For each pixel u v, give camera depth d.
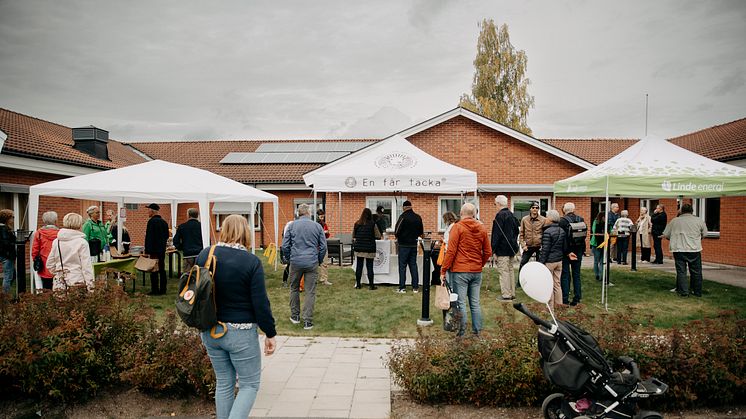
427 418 4.11
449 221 8.91
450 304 6.15
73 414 4.24
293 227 7.11
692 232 9.25
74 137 17.62
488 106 29.89
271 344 3.42
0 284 10.80
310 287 7.08
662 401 4.27
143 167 9.62
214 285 3.26
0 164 12.00
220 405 3.39
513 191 17.23
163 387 4.31
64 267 6.35
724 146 16.28
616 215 14.49
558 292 7.82
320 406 4.31
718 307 8.34
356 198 17.27
